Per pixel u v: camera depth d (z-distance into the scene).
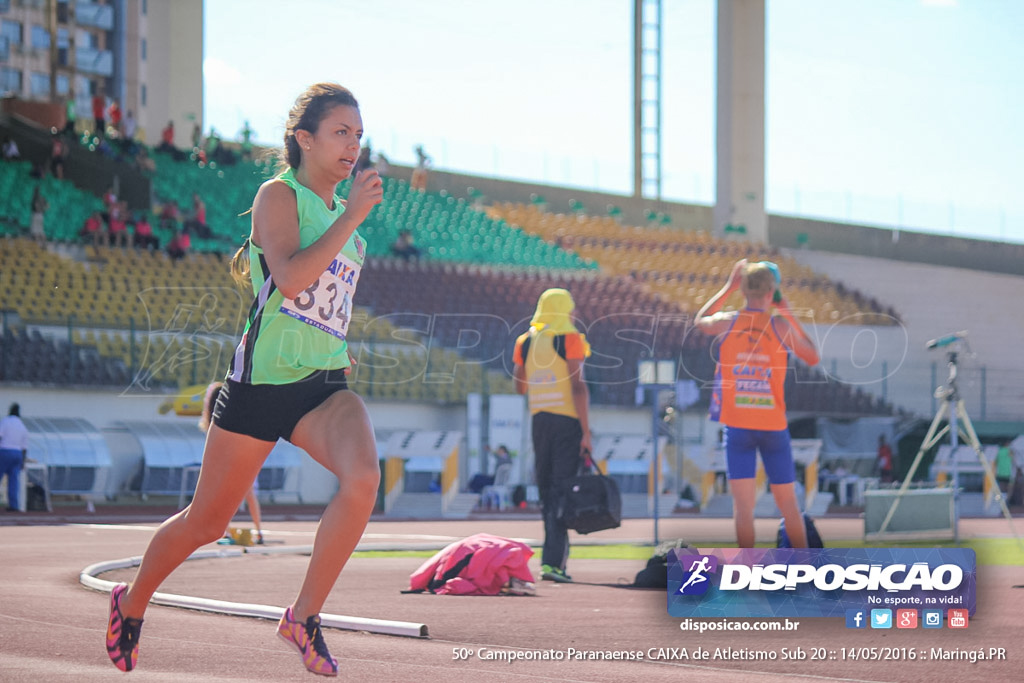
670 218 94.31
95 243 56.78
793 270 80.12
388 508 44.25
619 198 94.94
